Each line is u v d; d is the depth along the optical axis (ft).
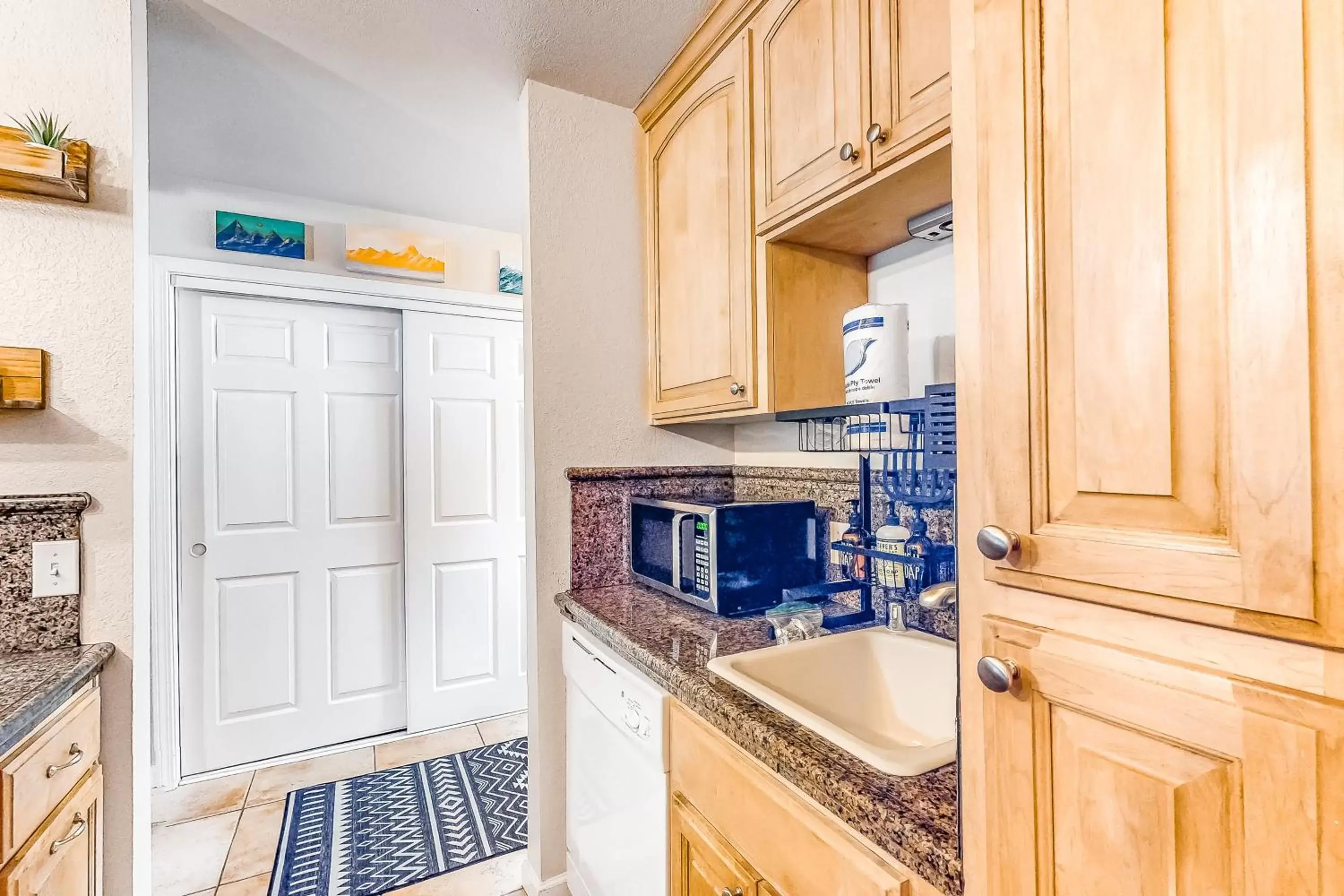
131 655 4.22
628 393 6.13
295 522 8.21
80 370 4.13
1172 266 1.43
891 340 4.08
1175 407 1.43
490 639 9.29
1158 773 1.44
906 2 3.32
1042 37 1.71
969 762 1.92
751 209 4.62
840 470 5.26
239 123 6.32
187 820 6.70
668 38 5.14
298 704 8.21
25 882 3.09
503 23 4.91
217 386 7.78
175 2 4.60
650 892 3.99
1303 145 1.22
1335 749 1.18
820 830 2.59
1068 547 1.63
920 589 4.29
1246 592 1.30
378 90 5.80
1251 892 1.29
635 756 4.21
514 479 9.48
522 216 5.95
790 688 3.92
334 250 8.30
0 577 3.93
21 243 4.00
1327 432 1.20
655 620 4.83
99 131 4.17
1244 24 1.30
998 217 1.81
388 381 8.81
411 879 5.80
